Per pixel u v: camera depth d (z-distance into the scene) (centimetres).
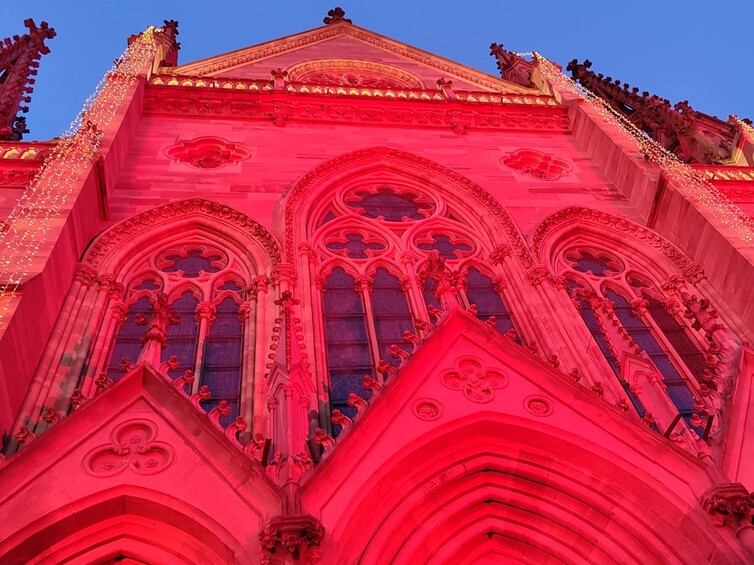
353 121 2928
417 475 1377
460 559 1391
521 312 2070
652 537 1342
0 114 2867
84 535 1229
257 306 1945
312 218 2370
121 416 1355
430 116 3005
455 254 2330
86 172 2070
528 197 2572
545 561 1414
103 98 2642
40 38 3531
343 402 1733
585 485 1424
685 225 2320
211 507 1192
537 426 1441
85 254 1997
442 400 1460
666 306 2223
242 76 3578
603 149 2828
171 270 2144
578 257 2414
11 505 1182
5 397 1427
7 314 1475
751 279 1998
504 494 1443
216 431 1288
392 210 2538
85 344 1770
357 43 4188
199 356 1834
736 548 1230
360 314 2041
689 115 3447
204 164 2578
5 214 2070
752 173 2684
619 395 1725
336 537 1138
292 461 1206
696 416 1586
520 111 3122
